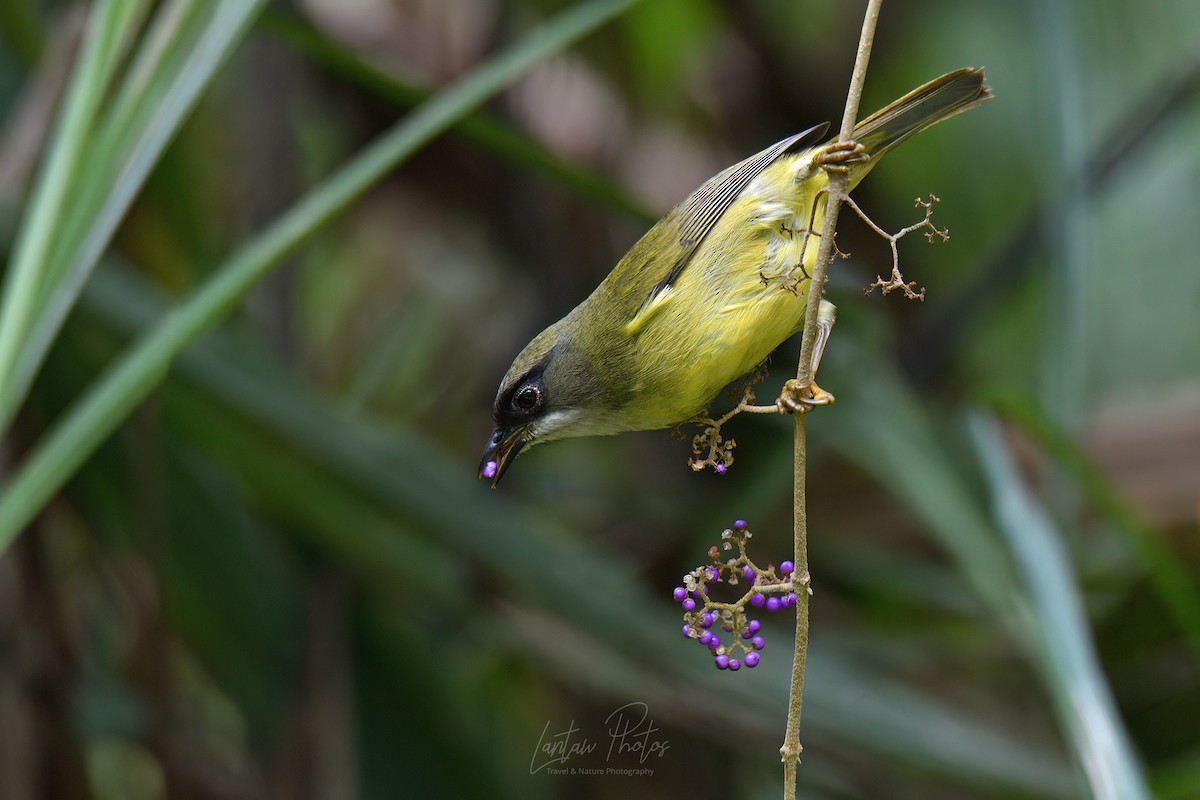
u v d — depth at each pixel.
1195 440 10.09
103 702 10.13
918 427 9.91
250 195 11.55
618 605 9.09
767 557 11.24
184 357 8.63
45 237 5.37
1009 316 13.18
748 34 13.60
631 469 13.83
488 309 14.18
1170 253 13.67
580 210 12.94
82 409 5.75
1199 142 13.54
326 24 12.21
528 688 12.26
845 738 9.09
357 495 8.93
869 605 11.73
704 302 7.27
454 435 13.59
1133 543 8.14
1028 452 10.12
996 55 13.80
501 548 8.93
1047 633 6.70
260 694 9.75
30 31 10.41
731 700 9.23
